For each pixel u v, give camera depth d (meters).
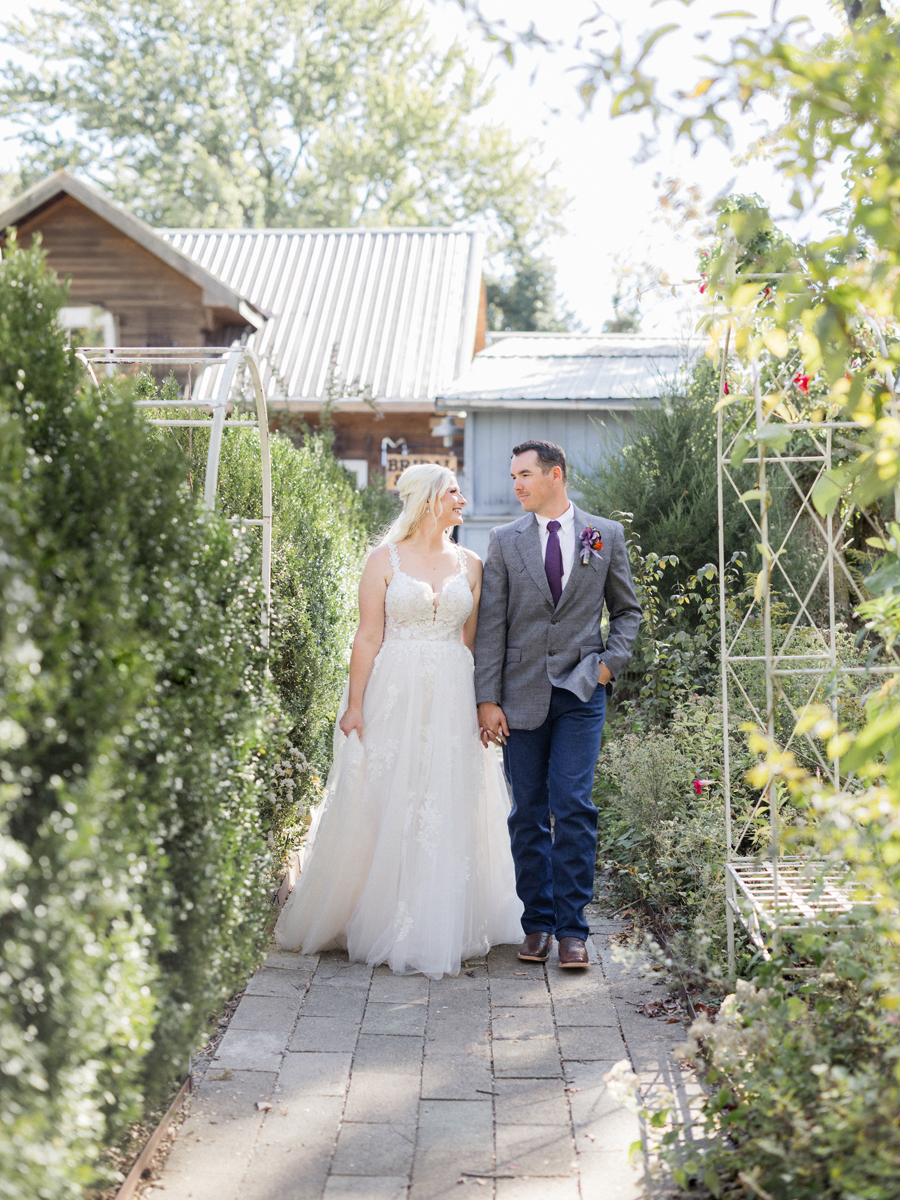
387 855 3.94
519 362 12.64
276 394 13.37
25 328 2.51
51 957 1.73
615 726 6.49
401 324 15.65
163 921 2.21
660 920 4.27
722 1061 2.53
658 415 7.69
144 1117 2.63
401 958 3.84
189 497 2.84
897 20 2.25
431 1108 2.85
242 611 3.02
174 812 2.37
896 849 2.52
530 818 4.12
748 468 6.95
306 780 4.86
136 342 14.29
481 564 4.27
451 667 4.05
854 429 3.99
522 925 4.16
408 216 30.58
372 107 29.33
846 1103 2.08
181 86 29.09
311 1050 3.19
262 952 3.17
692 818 4.61
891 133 2.12
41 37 28.62
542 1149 2.64
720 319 2.85
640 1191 2.45
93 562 2.16
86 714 1.90
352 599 7.08
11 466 1.98
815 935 2.64
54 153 29.08
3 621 1.66
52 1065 1.76
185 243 18.03
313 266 17.22
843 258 2.46
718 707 5.36
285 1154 2.61
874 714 2.73
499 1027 3.38
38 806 1.82
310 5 29.12
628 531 7.21
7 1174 1.55
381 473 13.59
